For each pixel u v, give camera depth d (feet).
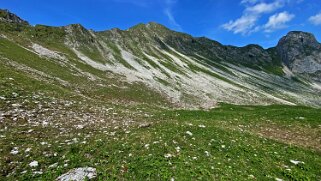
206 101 264.93
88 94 161.07
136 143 66.85
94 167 53.06
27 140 61.93
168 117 117.08
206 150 67.72
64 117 85.66
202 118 120.67
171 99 233.55
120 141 67.62
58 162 53.93
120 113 109.50
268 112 147.43
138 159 57.93
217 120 117.91
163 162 57.06
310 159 73.36
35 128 70.59
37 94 103.35
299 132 109.60
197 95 296.30
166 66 434.71
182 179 51.31
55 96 110.42
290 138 101.40
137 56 447.42
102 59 342.03
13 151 55.01
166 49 604.90
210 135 80.02
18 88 102.01
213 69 566.36
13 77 116.37
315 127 114.83
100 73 258.78
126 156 59.36
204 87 361.71
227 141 76.89
